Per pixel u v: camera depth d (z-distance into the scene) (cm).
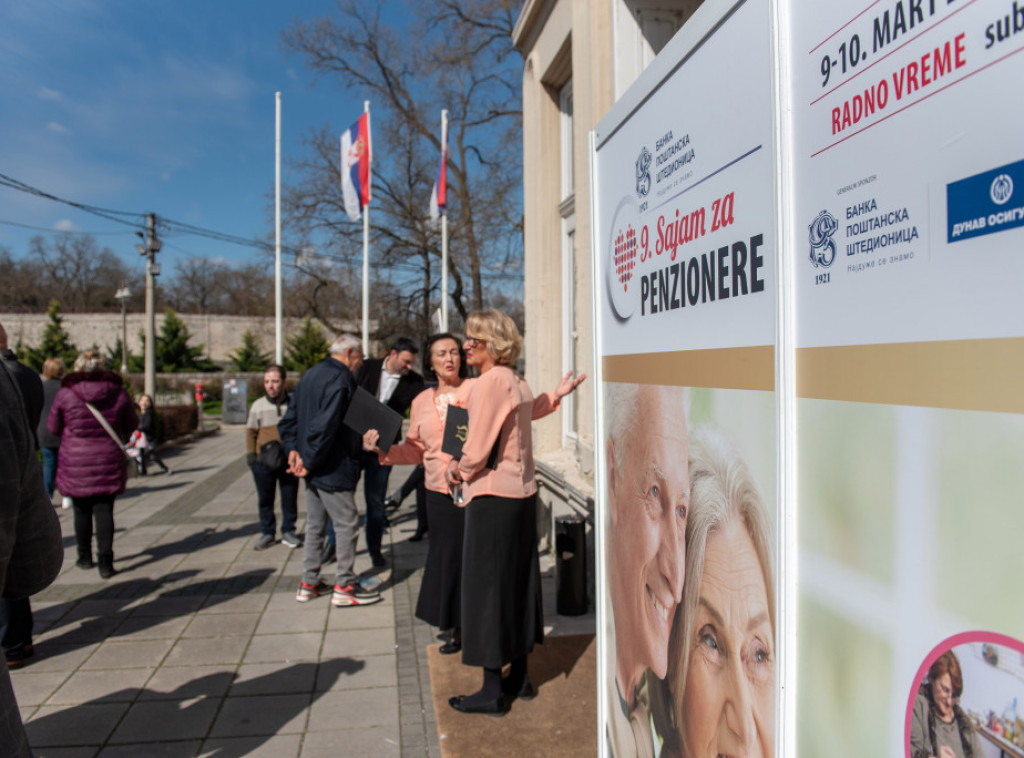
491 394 287
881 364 94
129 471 1015
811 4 107
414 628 409
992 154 76
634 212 183
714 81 138
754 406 125
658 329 169
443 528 348
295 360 3534
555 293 617
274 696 328
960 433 81
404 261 2262
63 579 510
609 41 432
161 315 5444
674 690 163
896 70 90
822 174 105
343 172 1165
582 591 423
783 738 115
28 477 164
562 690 325
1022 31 72
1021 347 73
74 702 323
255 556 575
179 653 377
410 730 296
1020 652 73
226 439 1652
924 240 86
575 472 509
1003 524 76
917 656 88
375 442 381
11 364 401
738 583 132
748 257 126
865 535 97
